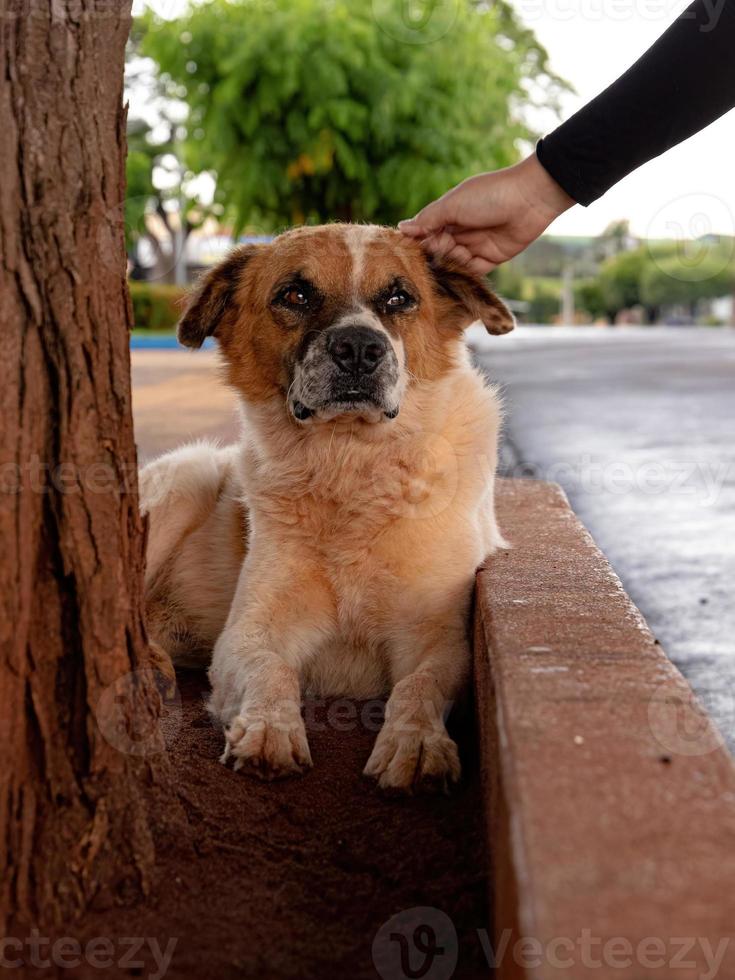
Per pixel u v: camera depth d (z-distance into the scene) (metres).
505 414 1.06
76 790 0.65
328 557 0.96
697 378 4.95
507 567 0.93
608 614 0.78
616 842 0.54
